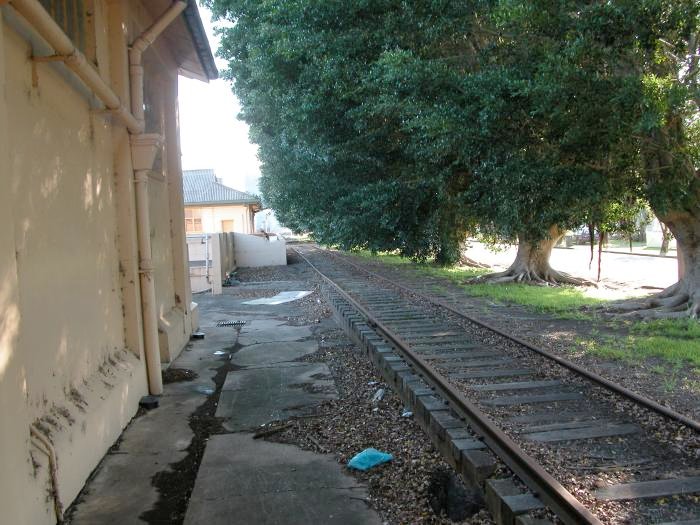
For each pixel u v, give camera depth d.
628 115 7.15
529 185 8.06
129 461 4.99
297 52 10.35
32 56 4.16
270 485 4.46
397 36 9.25
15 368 3.18
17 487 3.14
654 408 5.33
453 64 9.05
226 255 22.86
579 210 9.20
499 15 7.50
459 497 4.02
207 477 4.62
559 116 7.33
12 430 3.10
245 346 9.85
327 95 11.20
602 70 7.43
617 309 11.91
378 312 11.95
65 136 4.80
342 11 9.70
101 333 5.61
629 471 4.16
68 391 4.59
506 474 4.11
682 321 10.26
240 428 5.79
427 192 11.02
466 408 5.24
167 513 4.09
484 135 8.04
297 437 5.53
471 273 22.02
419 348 8.31
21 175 3.88
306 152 13.66
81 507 4.16
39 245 4.10
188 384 7.48
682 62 8.23
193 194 45.09
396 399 6.56
